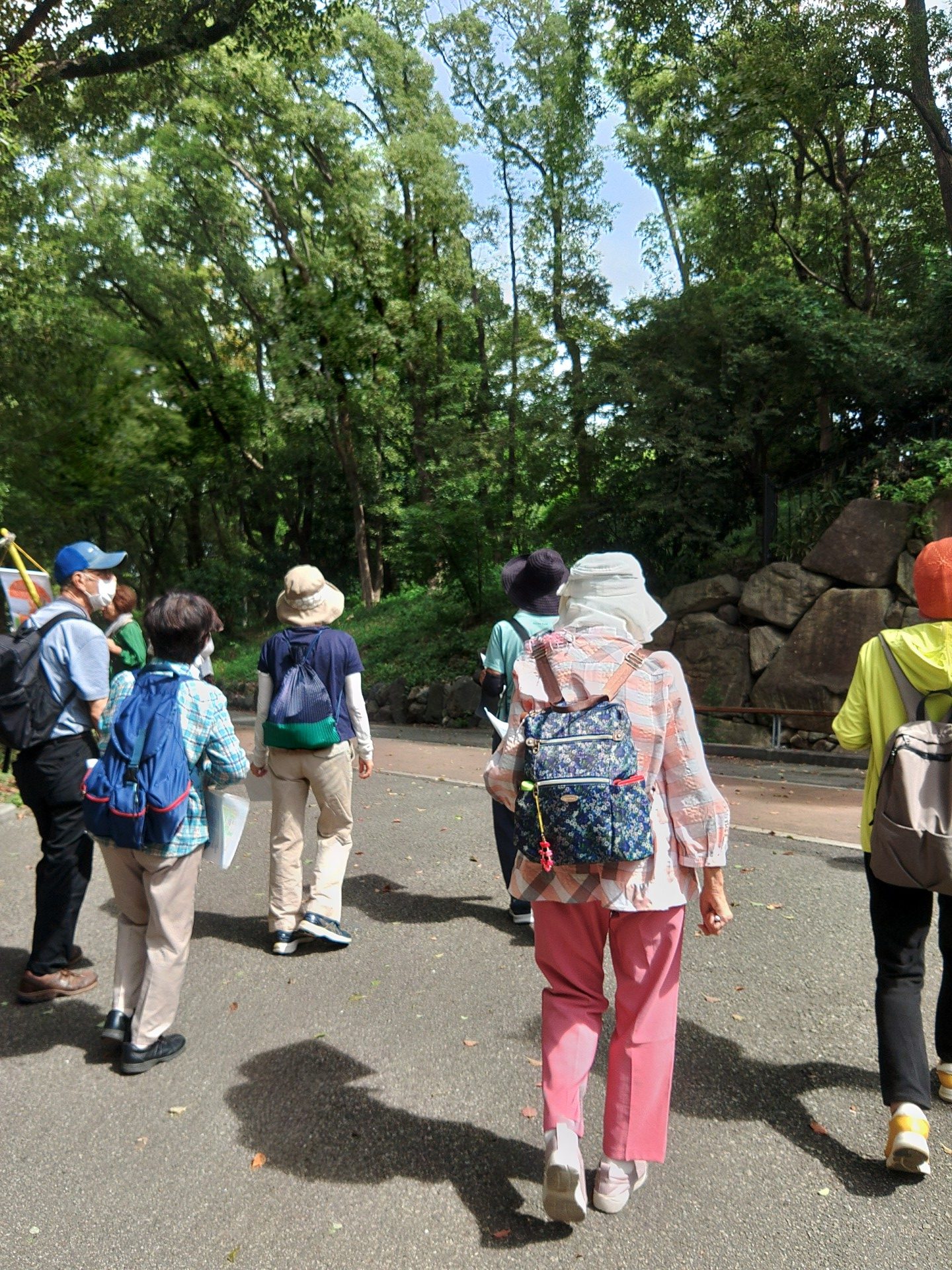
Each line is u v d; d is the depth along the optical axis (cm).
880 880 289
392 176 2758
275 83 2672
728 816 258
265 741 452
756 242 2173
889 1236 250
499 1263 243
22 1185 281
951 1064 314
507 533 2142
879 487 1342
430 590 2572
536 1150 294
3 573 622
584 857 243
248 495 3841
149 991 348
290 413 2833
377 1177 281
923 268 1788
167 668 355
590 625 273
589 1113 315
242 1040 370
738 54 1714
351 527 3838
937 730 284
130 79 1872
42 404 2142
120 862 350
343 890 554
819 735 1274
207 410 3073
